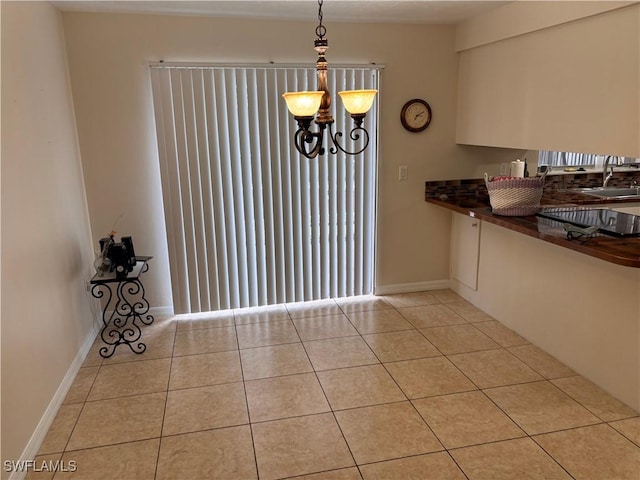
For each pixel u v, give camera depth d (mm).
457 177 4277
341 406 2715
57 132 3062
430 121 4109
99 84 3475
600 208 3578
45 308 2641
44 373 2568
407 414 2627
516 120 3402
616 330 2674
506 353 3283
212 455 2340
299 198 3953
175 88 3541
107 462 2303
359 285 4312
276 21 3641
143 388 2932
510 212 3303
